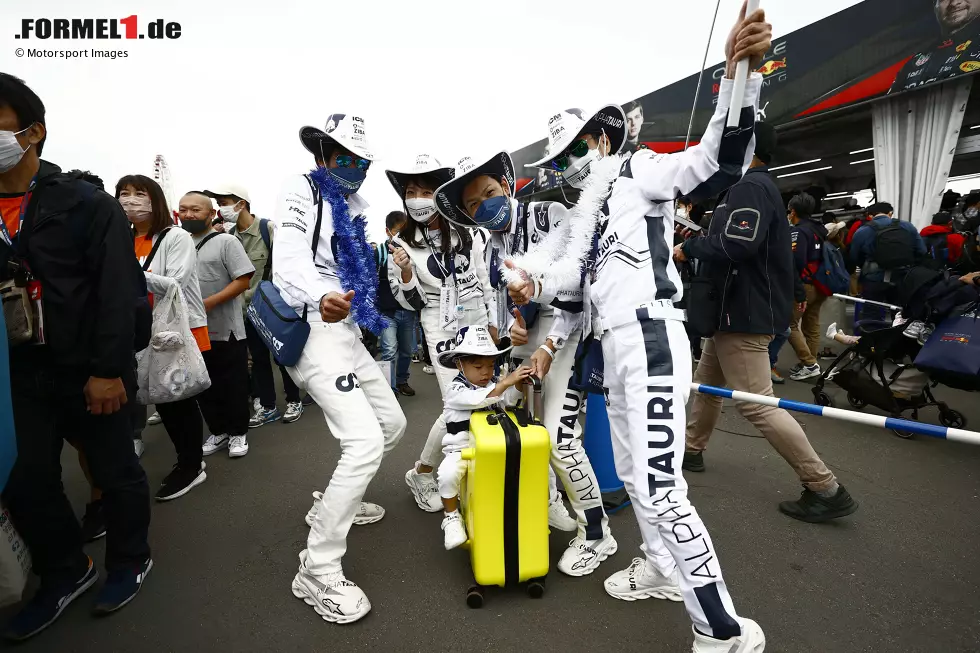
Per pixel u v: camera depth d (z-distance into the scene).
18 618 1.94
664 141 8.82
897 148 6.31
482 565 2.01
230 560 2.40
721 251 2.54
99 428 2.04
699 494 2.95
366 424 2.07
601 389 1.89
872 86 6.27
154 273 3.00
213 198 4.48
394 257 3.23
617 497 2.81
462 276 2.91
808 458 2.57
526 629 1.91
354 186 2.32
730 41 1.41
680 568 1.58
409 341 5.24
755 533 2.52
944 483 3.00
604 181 1.81
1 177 1.84
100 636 1.92
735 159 1.49
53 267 1.82
